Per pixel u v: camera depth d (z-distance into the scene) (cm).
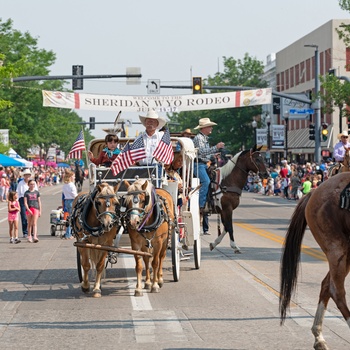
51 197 9131
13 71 6362
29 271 2538
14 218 3534
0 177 8362
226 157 3105
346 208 1411
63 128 12456
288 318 1711
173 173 2428
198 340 1513
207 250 3084
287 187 8081
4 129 10244
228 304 1888
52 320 1723
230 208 2933
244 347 1453
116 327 1641
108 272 2458
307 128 12494
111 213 1958
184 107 4522
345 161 2294
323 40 11581
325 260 2722
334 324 1641
